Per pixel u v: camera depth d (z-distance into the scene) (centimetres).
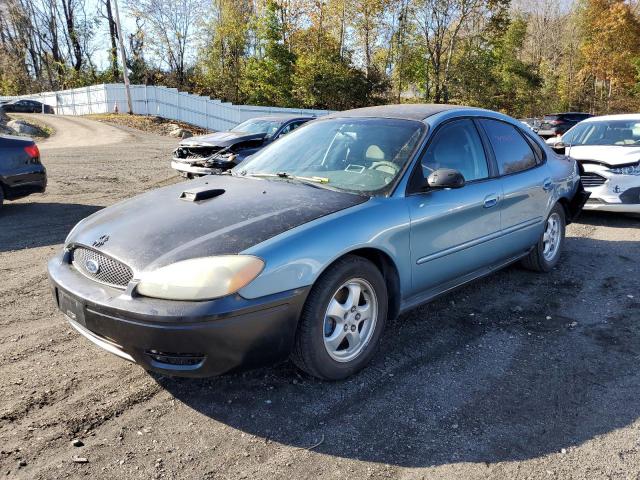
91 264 277
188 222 285
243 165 408
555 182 482
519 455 241
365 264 296
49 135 2428
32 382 296
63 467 228
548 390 297
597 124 850
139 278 251
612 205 698
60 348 339
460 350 344
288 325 262
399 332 370
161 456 237
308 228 275
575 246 611
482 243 390
